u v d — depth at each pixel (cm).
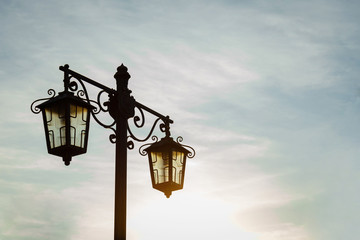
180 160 981
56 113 809
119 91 912
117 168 872
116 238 838
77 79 845
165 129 996
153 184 962
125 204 860
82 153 816
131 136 913
